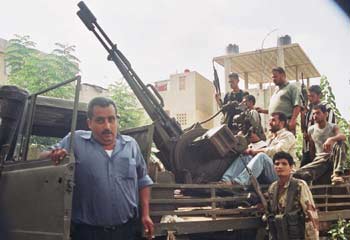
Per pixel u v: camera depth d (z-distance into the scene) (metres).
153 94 5.38
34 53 12.36
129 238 3.15
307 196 4.25
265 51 11.83
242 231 4.85
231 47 12.52
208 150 5.16
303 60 12.42
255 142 6.21
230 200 4.42
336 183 5.61
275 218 4.33
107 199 2.96
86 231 2.99
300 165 6.83
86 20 5.02
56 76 11.62
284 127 5.98
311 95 6.76
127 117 12.88
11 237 3.29
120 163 3.06
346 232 5.50
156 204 3.74
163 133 5.16
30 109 4.00
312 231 4.16
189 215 4.32
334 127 6.14
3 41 13.63
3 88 4.16
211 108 17.41
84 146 3.04
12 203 3.36
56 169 2.90
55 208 2.84
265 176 5.30
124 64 5.19
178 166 5.10
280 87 7.04
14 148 4.29
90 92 13.75
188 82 16.81
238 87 7.57
